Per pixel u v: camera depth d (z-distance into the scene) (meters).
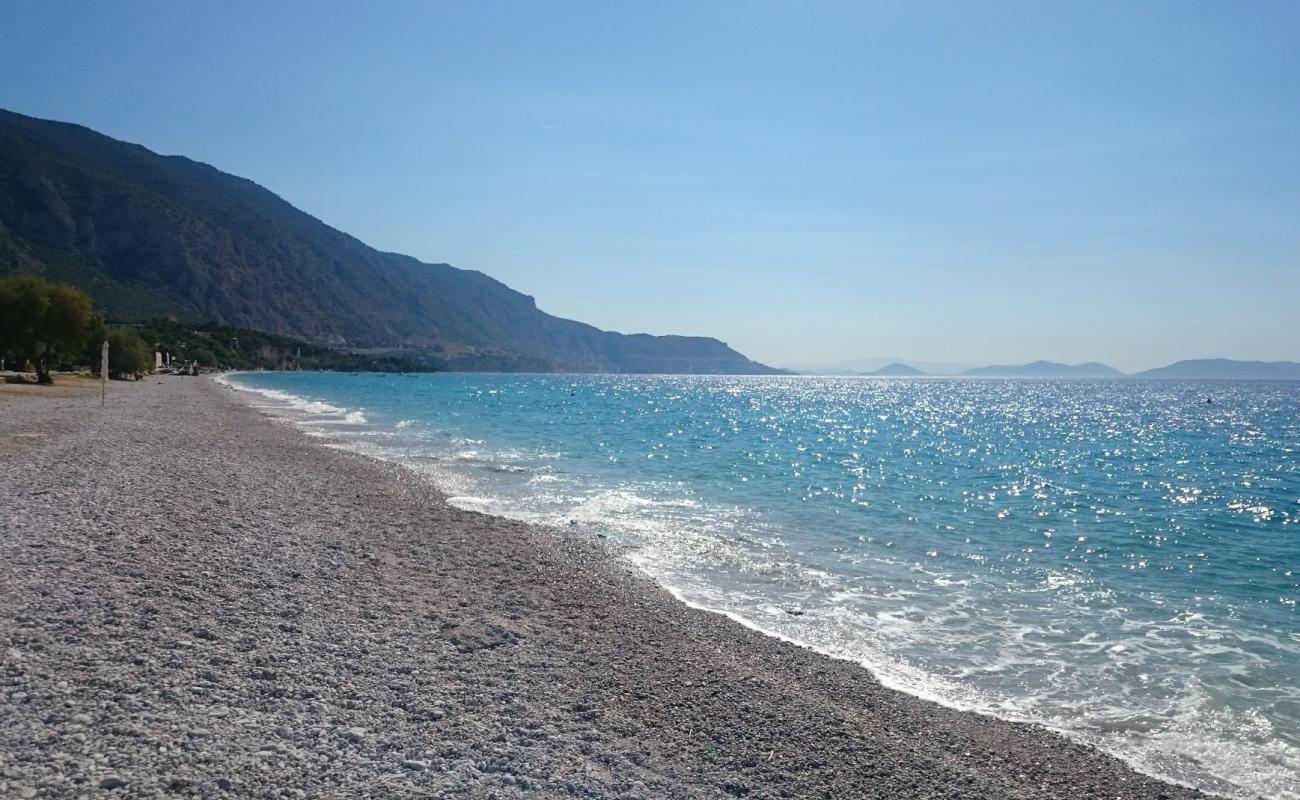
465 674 5.98
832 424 48.41
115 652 5.38
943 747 5.80
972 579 11.05
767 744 5.48
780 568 11.12
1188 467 27.91
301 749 4.42
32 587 6.58
